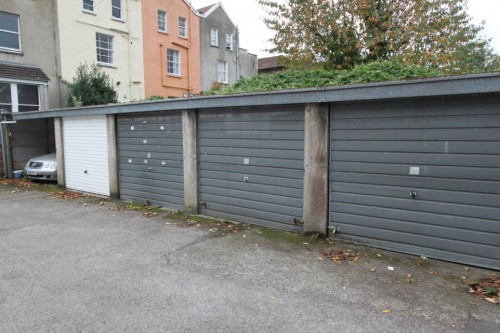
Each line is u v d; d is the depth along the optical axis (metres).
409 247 5.02
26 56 15.51
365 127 5.27
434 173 4.76
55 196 9.80
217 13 26.64
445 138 4.65
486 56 18.47
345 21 12.65
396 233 5.11
